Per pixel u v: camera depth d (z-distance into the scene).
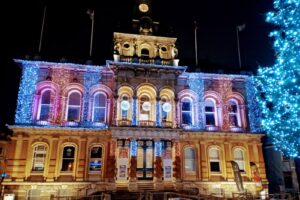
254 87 35.69
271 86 22.77
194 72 34.06
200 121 33.19
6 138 41.41
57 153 29.22
